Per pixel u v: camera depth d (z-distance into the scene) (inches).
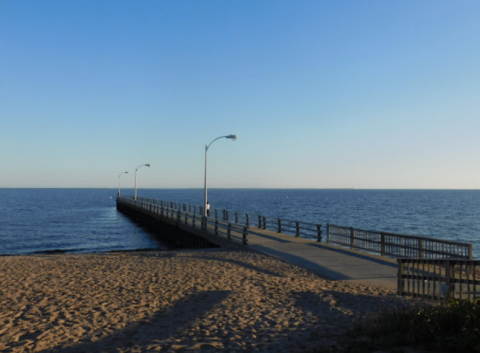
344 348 238.5
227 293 429.1
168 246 1360.7
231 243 855.1
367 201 5502.0
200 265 620.1
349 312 340.8
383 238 676.7
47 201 5280.5
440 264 371.9
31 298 408.2
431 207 3951.8
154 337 287.0
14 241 1542.8
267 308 366.9
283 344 262.7
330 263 621.9
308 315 340.2
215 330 302.8
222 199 6323.8
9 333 296.0
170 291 440.8
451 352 215.3
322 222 2367.1
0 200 5482.3
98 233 1792.6
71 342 275.4
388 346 232.7
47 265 633.6
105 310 362.9
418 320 248.7
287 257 683.4
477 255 1263.5
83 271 574.6
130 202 2709.2
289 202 5157.5
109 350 259.0
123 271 573.3
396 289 440.8
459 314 239.8
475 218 2669.8
